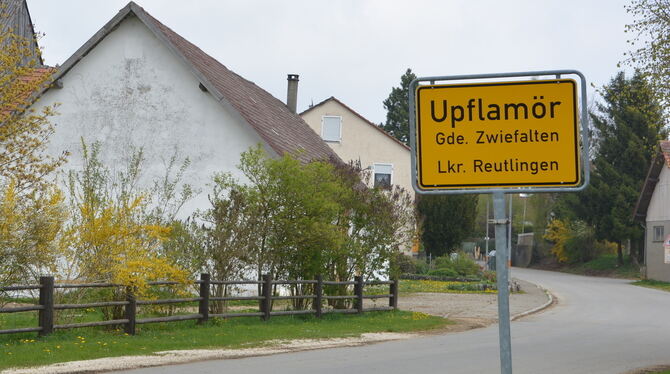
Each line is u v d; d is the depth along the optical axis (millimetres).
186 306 17031
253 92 31812
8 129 18156
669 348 14953
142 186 23844
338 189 18359
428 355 13047
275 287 18000
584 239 65312
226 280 16422
